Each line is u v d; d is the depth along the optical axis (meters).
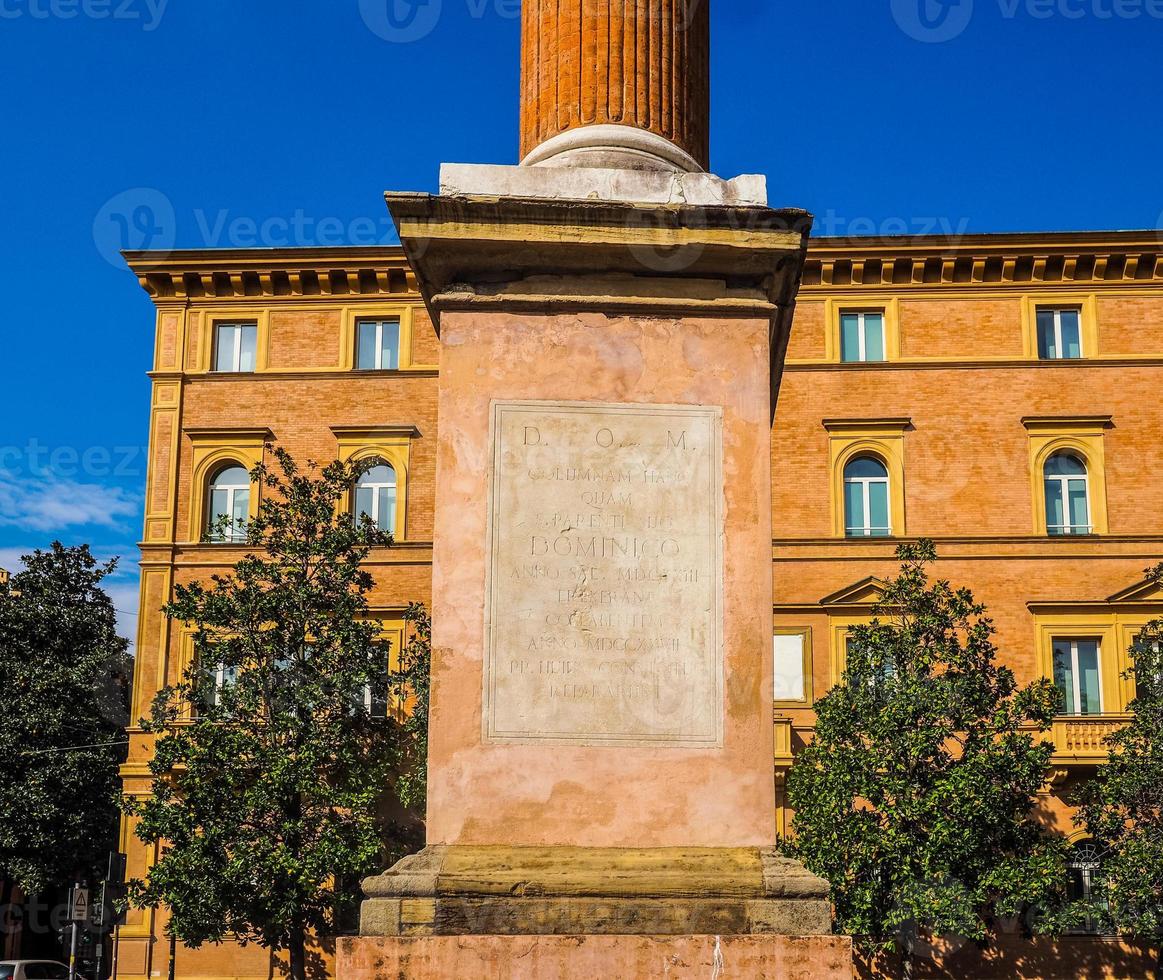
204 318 42.47
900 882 29.19
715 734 8.86
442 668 8.85
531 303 9.36
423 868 8.43
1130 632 38.31
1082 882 36.19
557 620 8.95
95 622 45.97
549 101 10.53
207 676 32.03
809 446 40.19
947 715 30.72
